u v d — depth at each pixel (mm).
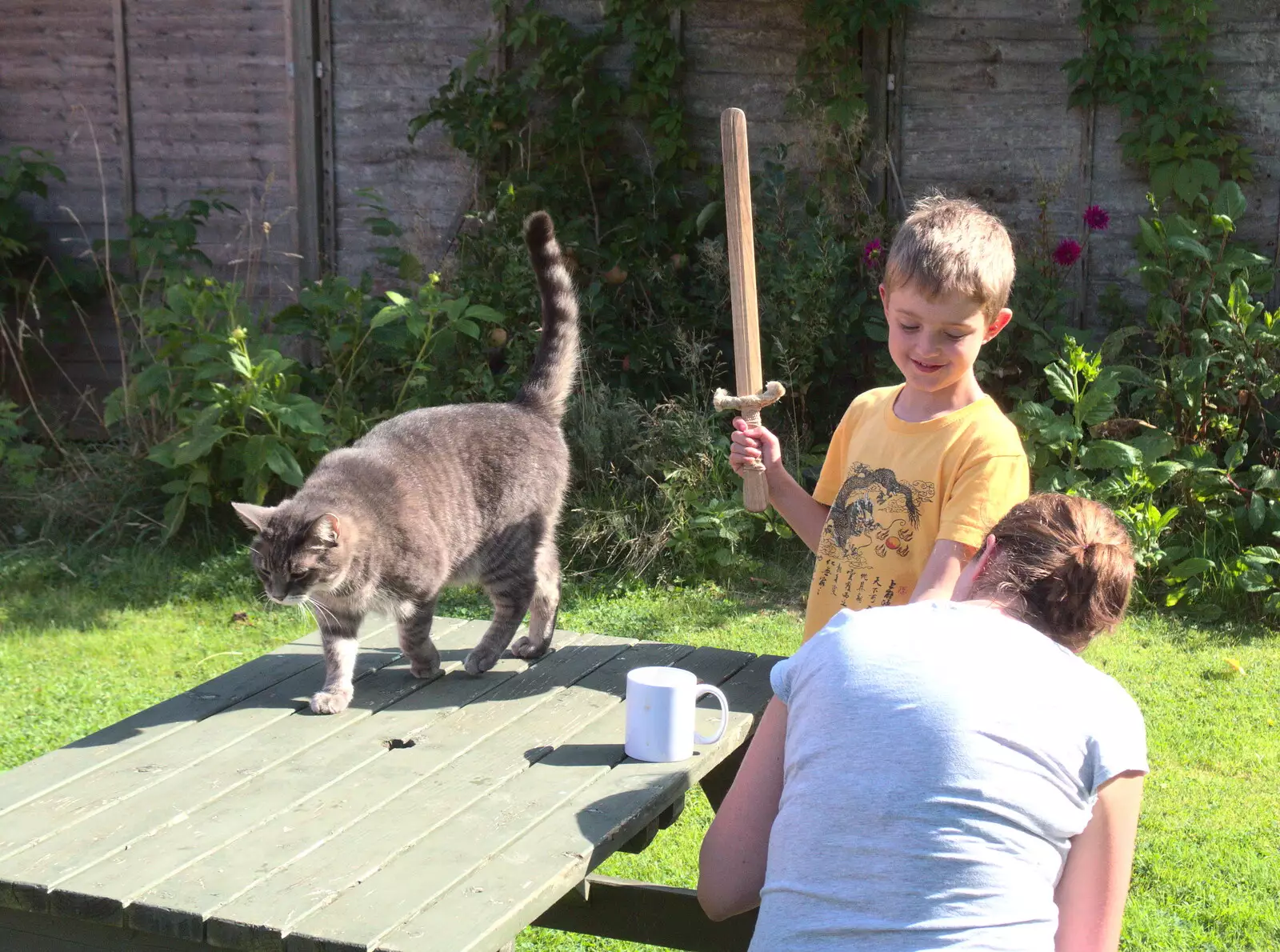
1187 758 4035
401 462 3475
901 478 2406
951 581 2240
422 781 2277
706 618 5238
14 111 7684
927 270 2242
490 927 1733
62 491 6254
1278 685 4598
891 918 1562
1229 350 5812
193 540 6066
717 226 6949
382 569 3236
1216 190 6355
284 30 7289
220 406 5793
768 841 1886
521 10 7109
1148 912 3205
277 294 7535
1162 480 5520
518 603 3609
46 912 1849
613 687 2869
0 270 7469
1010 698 1640
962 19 6633
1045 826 1600
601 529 5730
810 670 1774
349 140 7363
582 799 2201
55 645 4941
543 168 7043
